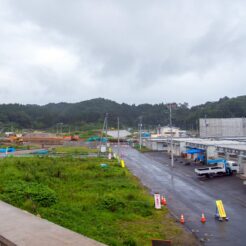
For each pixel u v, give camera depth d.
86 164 38.38
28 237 7.22
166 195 25.31
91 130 138.25
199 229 16.61
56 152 61.03
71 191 22.83
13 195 16.17
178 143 60.56
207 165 44.12
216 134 84.81
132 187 26.22
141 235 14.55
